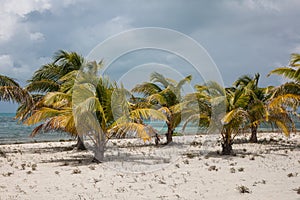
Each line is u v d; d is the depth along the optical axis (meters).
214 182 8.42
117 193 7.38
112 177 9.30
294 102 14.70
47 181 8.75
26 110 17.33
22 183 8.50
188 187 7.89
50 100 11.95
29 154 15.60
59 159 13.49
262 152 14.95
